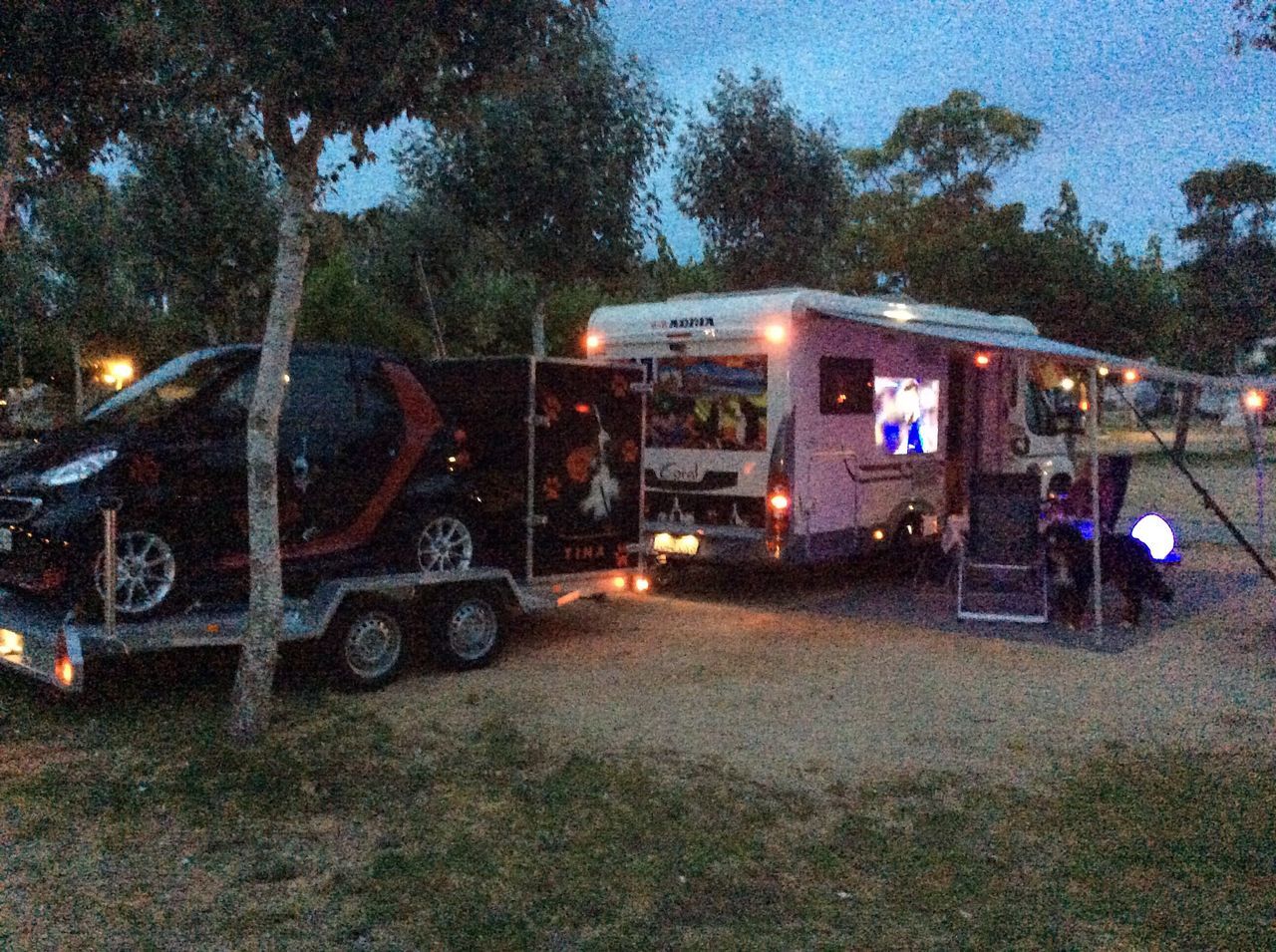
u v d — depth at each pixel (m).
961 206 41.06
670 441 10.50
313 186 5.85
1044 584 9.37
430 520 7.81
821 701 7.00
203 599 6.78
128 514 6.41
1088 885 4.40
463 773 5.58
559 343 19.88
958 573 9.91
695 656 8.16
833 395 10.09
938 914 4.16
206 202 12.61
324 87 5.59
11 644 6.56
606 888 4.32
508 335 19.81
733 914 4.14
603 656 8.16
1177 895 4.32
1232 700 7.07
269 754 5.72
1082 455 13.68
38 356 28.78
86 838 4.72
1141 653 8.33
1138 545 9.35
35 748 5.86
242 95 5.73
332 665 7.02
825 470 10.02
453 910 4.11
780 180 16.06
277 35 5.43
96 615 6.36
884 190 42.94
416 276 15.86
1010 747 6.12
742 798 5.29
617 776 5.54
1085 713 6.78
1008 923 4.09
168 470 6.59
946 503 11.86
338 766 5.59
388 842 4.71
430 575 7.33
